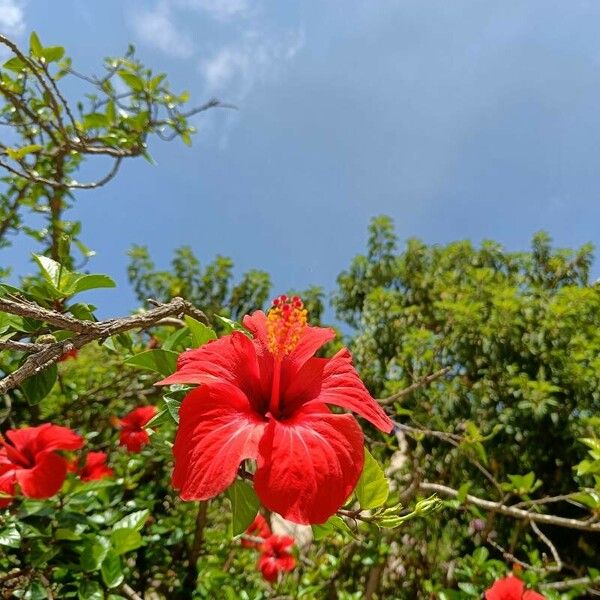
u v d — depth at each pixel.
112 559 1.96
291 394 1.24
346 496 1.00
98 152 2.72
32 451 1.88
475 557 2.94
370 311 5.68
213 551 3.15
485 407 4.30
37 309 1.08
